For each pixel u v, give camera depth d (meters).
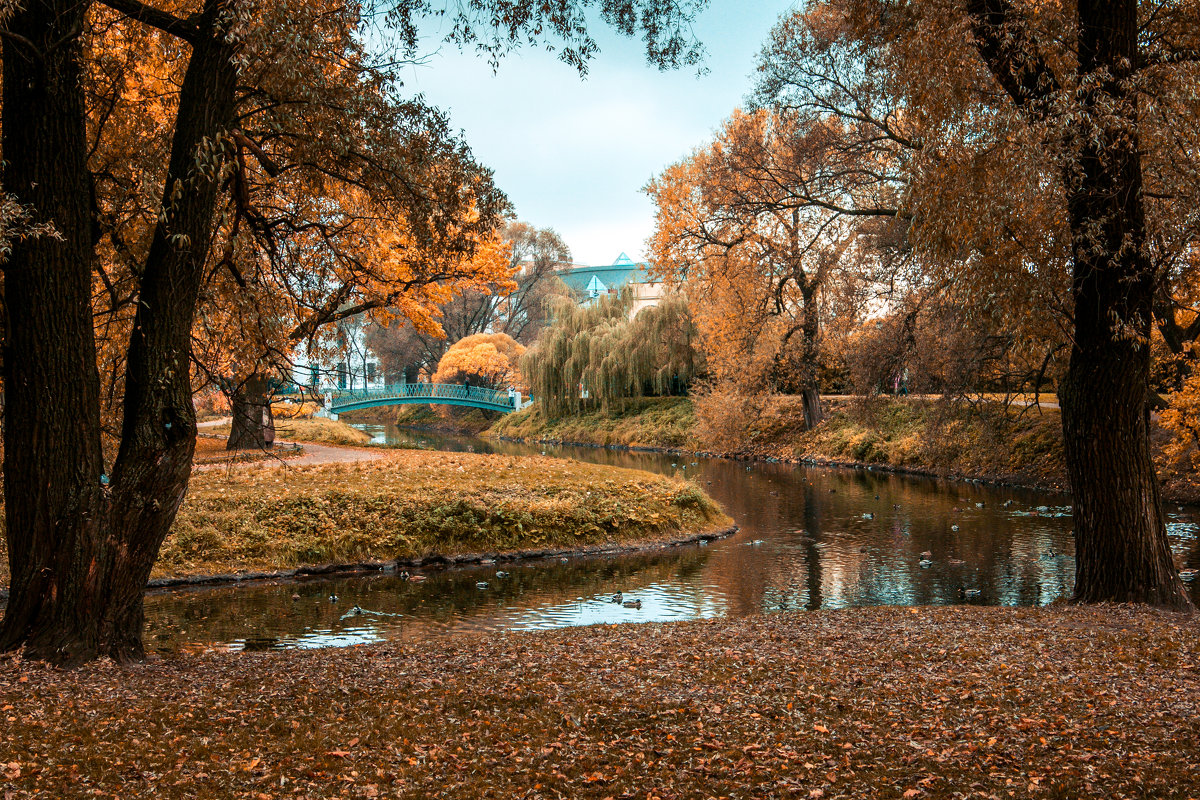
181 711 5.84
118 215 8.83
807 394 38.41
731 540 18.42
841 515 21.45
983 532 18.48
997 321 9.56
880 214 18.59
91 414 7.38
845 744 5.18
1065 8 9.87
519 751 5.13
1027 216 8.73
